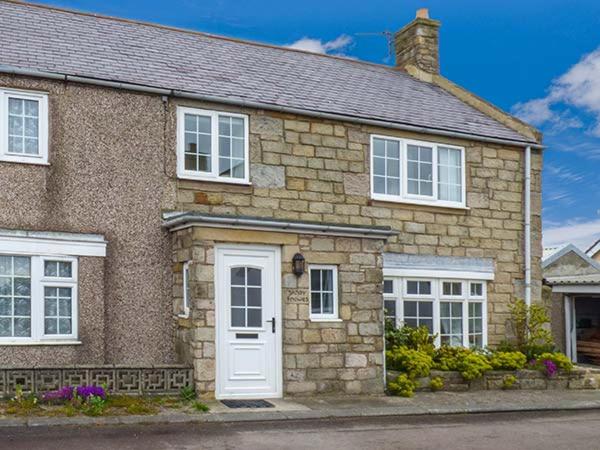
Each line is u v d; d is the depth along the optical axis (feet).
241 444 29.76
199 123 44.57
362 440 31.42
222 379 39.11
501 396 44.70
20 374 35.14
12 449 27.27
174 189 43.09
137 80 43.11
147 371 37.58
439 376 45.68
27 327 38.60
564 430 35.40
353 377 42.11
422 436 32.81
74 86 41.11
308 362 41.04
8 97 39.52
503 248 54.03
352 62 63.16
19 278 38.63
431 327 51.21
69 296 39.63
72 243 39.55
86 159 40.96
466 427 35.40
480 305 53.21
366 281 43.09
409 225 50.49
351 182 48.62
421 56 64.95
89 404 34.68
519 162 55.31
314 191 47.34
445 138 52.49
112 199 41.37
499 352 50.57
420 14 65.46
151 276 41.73
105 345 40.11
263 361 40.16
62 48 44.86
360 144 49.21
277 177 46.26
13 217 38.96
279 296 40.88
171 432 31.40
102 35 49.73
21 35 44.88
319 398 40.57
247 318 40.14
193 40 55.31
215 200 44.19
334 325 41.91
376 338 43.04
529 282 54.39
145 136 42.65
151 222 42.16
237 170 45.37
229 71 50.47
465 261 52.34
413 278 50.57
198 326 38.32
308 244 41.65
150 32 53.88
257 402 38.32
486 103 59.11
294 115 47.24
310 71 56.49
